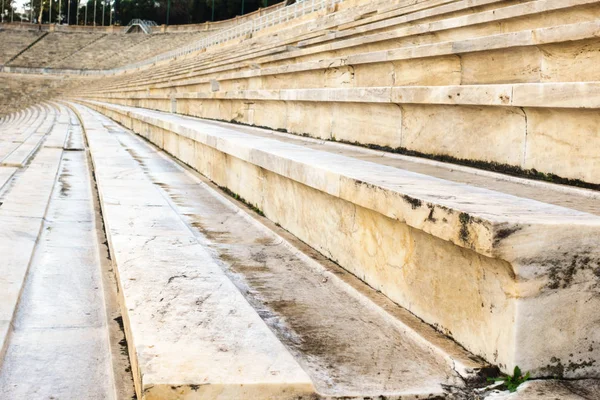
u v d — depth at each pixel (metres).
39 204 6.08
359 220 3.46
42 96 56.69
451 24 7.36
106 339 2.89
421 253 2.82
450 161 5.21
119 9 98.31
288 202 4.65
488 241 2.18
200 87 16.77
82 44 72.31
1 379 2.47
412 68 6.68
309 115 7.96
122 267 3.34
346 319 2.89
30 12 111.19
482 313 2.39
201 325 2.49
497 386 2.21
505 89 4.40
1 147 11.82
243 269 3.74
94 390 2.39
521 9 6.11
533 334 2.23
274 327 2.75
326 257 3.94
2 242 4.48
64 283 3.76
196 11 82.69
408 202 2.79
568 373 2.27
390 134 6.08
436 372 2.31
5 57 68.50
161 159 9.72
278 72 10.45
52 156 10.52
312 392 2.05
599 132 3.80
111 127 16.92
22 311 3.26
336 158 4.64
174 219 4.75
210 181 7.32
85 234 5.08
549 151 4.19
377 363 2.37
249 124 10.53
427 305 2.77
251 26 28.78
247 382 1.98
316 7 20.94
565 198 3.43
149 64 49.00
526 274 2.20
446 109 5.23
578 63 4.54
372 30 11.02
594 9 5.34
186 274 3.23
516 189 3.79
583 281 2.25
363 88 6.34
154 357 2.14
